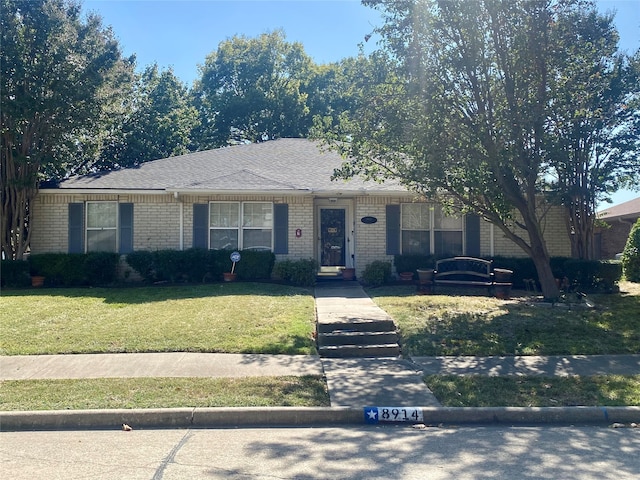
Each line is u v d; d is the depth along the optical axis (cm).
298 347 951
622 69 1418
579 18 1260
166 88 2873
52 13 1594
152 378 779
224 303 1237
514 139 1160
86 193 1686
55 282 1581
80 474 486
